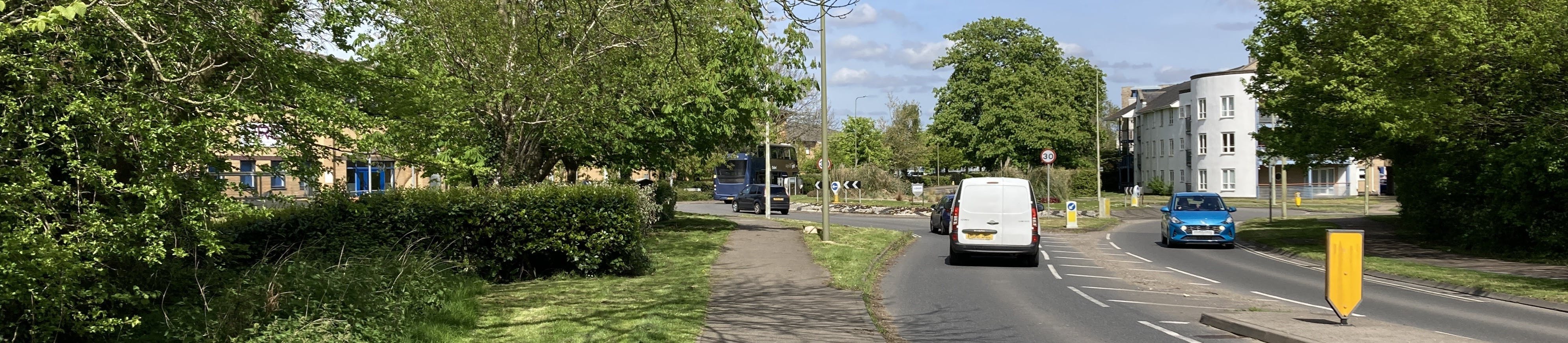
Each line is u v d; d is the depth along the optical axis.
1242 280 16.31
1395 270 17.20
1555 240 18.77
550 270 14.37
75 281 5.91
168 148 6.28
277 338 7.23
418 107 9.98
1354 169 66.75
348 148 8.34
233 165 7.30
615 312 10.09
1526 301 12.94
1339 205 53.81
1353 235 9.93
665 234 23.14
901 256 21.09
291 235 11.22
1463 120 19.05
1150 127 81.38
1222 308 12.15
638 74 18.00
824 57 22.38
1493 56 18.39
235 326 7.24
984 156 64.12
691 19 15.56
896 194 56.56
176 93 6.89
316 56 9.35
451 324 8.99
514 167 17.81
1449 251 22.03
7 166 5.71
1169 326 10.46
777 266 15.86
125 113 6.11
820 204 52.09
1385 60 19.42
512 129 17.25
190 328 7.16
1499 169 19.97
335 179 12.17
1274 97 25.45
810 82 25.58
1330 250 9.95
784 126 64.56
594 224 13.88
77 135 6.07
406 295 9.01
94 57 6.98
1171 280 16.14
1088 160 72.19
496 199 13.40
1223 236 24.58
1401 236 26.64
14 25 6.16
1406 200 25.95
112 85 6.66
